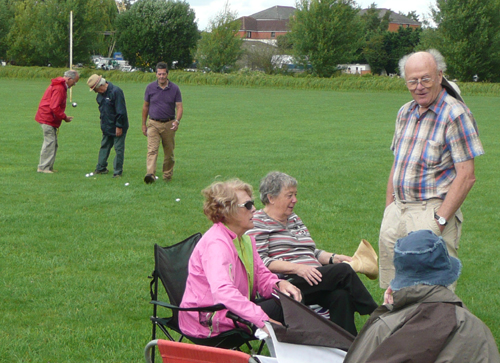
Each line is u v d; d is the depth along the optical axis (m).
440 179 4.44
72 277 6.12
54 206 9.32
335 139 19.59
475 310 5.52
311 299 4.35
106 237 7.70
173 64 75.75
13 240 7.37
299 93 47.69
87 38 67.38
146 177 11.24
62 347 4.55
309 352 3.38
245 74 59.94
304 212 9.37
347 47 66.19
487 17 57.75
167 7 72.50
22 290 5.70
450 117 4.33
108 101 11.90
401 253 2.66
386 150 16.97
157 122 11.16
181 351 3.22
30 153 15.09
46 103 12.24
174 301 4.10
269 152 16.34
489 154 16.42
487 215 9.51
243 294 3.95
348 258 4.75
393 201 4.78
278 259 4.54
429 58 4.34
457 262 2.73
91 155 15.12
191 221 8.68
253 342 4.66
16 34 69.31
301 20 66.50
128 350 4.54
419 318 2.54
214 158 15.12
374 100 40.56
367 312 4.20
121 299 5.59
